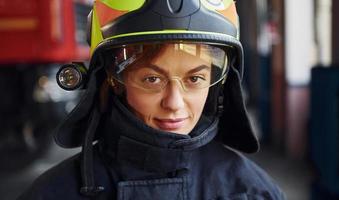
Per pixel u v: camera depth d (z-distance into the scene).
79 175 0.91
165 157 0.86
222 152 1.00
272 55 5.34
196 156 0.96
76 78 0.90
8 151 3.99
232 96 0.98
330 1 3.67
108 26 0.84
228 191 0.93
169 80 0.83
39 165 4.23
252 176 0.97
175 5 0.80
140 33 0.80
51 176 0.92
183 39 0.80
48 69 3.77
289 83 4.77
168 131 0.85
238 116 1.00
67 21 3.35
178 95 0.83
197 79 0.85
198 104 0.86
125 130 0.87
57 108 3.84
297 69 4.76
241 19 8.56
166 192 0.87
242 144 1.07
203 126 0.93
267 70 5.63
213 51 0.86
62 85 0.91
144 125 0.85
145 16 0.80
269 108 5.54
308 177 3.98
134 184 0.87
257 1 7.43
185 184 0.89
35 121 3.86
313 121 3.23
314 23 4.56
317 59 4.48
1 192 3.58
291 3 4.70
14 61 3.32
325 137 2.98
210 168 0.96
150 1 0.80
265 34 6.23
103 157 0.93
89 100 0.91
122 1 0.83
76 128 0.96
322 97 3.02
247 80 8.43
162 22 0.80
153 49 0.82
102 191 0.89
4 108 3.75
